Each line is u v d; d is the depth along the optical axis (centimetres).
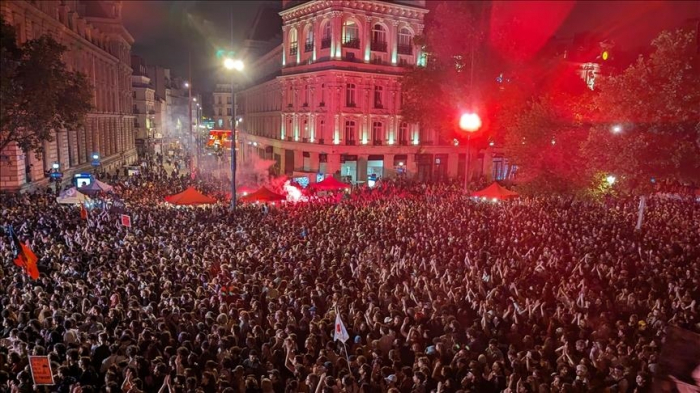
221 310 1330
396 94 5284
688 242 2125
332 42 4931
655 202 3272
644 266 1761
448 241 2092
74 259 1730
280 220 2527
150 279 1541
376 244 1972
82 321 1241
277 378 998
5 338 1158
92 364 1071
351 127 5103
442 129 4419
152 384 1022
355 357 1127
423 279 1553
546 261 1862
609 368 1062
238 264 1738
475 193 3247
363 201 3350
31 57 2653
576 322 1316
